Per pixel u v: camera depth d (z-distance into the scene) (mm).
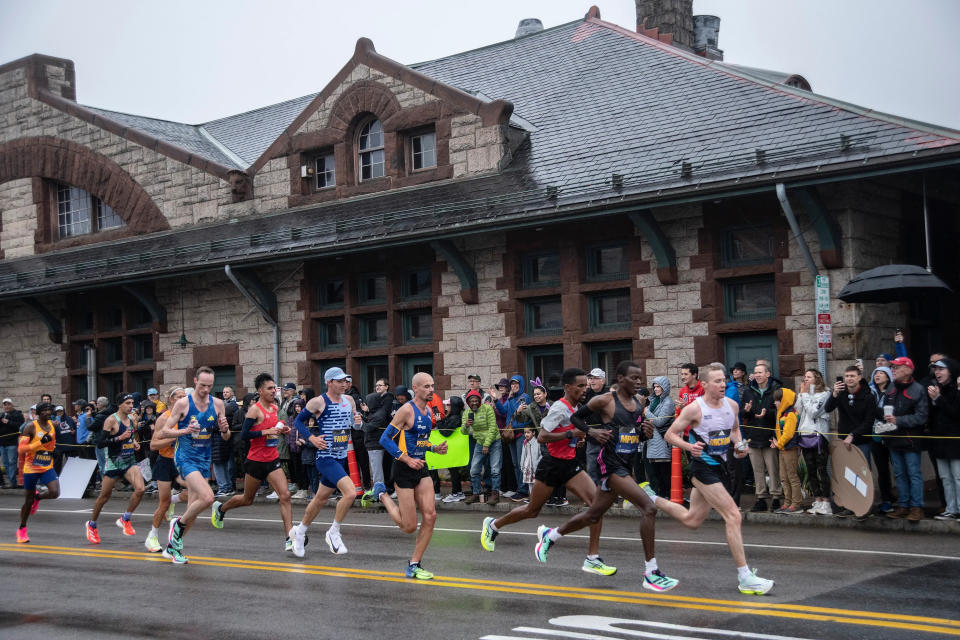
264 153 24547
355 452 18516
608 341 18297
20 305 28891
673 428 9297
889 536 12297
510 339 19344
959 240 18641
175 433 11633
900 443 12867
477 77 25438
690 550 11570
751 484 16500
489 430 16688
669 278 17250
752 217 16547
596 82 22312
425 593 9398
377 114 22484
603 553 11539
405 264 20922
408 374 21172
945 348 18188
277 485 12344
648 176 17031
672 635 7422
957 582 9227
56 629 8422
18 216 29797
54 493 14445
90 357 26031
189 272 23094
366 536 13695
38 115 29359
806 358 15969
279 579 10430
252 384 23391
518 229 18781
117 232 27562
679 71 20969
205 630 8188
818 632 7398
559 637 7500
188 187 25984
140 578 10789
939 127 14438
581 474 10195
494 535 10797
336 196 23172
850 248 15672
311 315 22438
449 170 21219
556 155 19875
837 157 14805
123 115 29922
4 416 23297
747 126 17375
